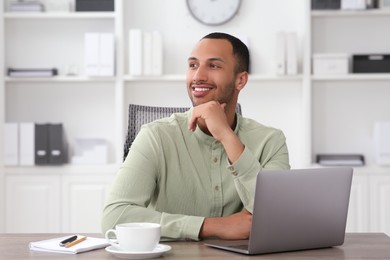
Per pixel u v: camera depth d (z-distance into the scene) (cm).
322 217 190
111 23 525
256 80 517
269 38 520
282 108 521
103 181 496
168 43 522
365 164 508
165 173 227
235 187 227
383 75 496
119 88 502
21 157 495
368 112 521
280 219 182
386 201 492
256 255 181
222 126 211
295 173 183
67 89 528
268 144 240
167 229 201
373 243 203
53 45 527
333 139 521
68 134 527
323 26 519
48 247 187
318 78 498
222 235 201
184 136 231
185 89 524
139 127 265
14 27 526
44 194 495
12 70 505
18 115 528
